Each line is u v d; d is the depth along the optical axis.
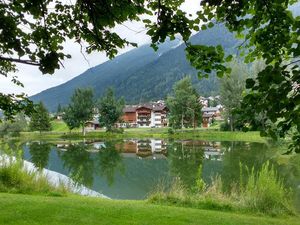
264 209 10.80
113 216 8.53
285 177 21.81
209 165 30.11
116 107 97.19
